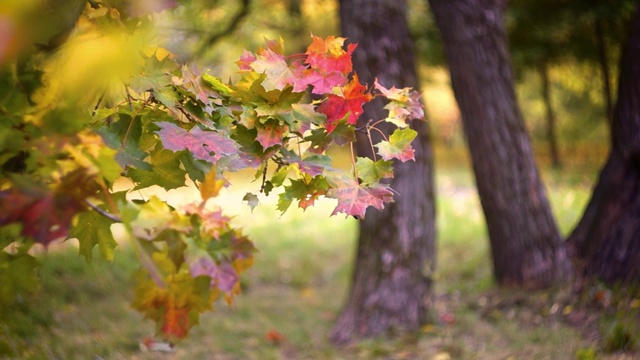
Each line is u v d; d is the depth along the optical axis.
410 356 4.88
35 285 1.70
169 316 1.73
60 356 4.13
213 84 1.89
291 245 9.08
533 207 5.77
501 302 5.65
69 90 1.20
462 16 5.66
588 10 10.91
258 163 1.85
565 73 14.38
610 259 5.37
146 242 1.40
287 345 5.28
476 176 5.93
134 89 1.66
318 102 2.02
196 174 1.74
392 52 5.18
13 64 1.17
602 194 5.56
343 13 5.33
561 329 4.94
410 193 5.39
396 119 2.04
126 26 1.46
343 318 5.48
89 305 5.79
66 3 1.16
